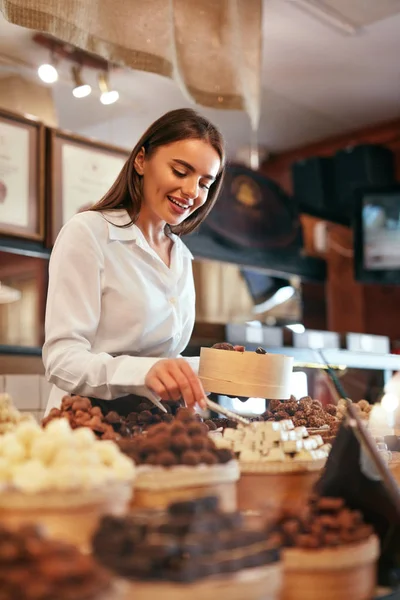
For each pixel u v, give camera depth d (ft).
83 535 2.89
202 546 2.55
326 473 3.65
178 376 4.75
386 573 3.39
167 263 6.68
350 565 2.97
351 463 3.57
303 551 2.95
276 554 2.69
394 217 17.17
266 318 18.35
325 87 16.55
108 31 8.00
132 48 8.21
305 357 8.70
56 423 3.41
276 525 3.11
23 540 2.37
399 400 6.03
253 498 4.01
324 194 18.52
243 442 4.18
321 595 2.93
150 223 6.46
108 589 2.22
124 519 2.73
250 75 9.16
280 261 15.58
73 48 12.47
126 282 6.08
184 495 3.34
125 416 5.57
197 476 3.37
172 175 6.06
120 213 6.25
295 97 17.06
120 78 14.51
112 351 6.06
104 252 5.99
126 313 6.06
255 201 14.84
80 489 2.89
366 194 17.40
